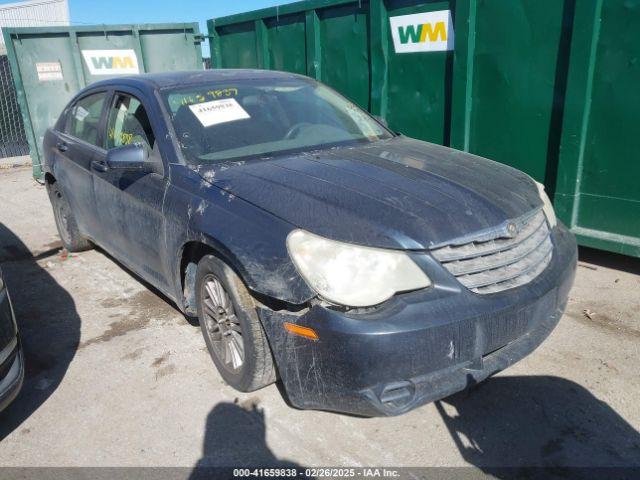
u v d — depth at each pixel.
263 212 2.73
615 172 4.42
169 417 3.01
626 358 3.33
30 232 6.47
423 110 5.66
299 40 6.81
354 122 4.10
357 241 2.45
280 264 2.53
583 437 2.71
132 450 2.78
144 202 3.57
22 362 2.92
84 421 3.02
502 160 5.16
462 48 5.06
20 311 4.38
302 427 2.87
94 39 9.19
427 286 2.43
